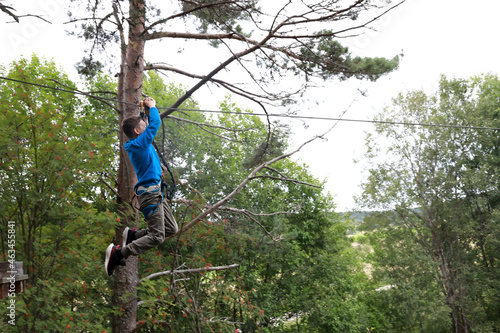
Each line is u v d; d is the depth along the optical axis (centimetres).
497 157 2850
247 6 841
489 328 2473
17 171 856
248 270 2017
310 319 2317
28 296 747
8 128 841
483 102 2789
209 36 986
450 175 2770
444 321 2470
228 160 2264
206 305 1305
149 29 793
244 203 2198
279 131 1155
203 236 1407
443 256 2734
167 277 1154
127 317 991
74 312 809
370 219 2878
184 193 1461
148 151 387
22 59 1748
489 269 2812
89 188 1067
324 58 984
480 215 2891
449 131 2736
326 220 2544
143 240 385
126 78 983
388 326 2631
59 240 857
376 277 2786
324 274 2434
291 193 2577
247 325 1944
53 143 845
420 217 2805
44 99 960
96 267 916
